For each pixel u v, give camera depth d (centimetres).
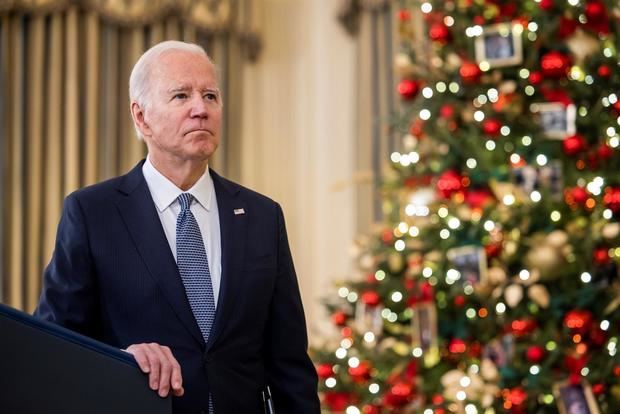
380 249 1225
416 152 1241
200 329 532
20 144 1406
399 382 1143
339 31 1617
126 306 530
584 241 1116
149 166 565
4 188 1395
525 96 1206
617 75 1158
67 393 425
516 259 1152
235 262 550
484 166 1165
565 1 1184
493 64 1191
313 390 569
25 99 1423
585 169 1181
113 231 542
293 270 586
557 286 1154
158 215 550
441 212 1184
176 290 530
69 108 1441
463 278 1146
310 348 1247
